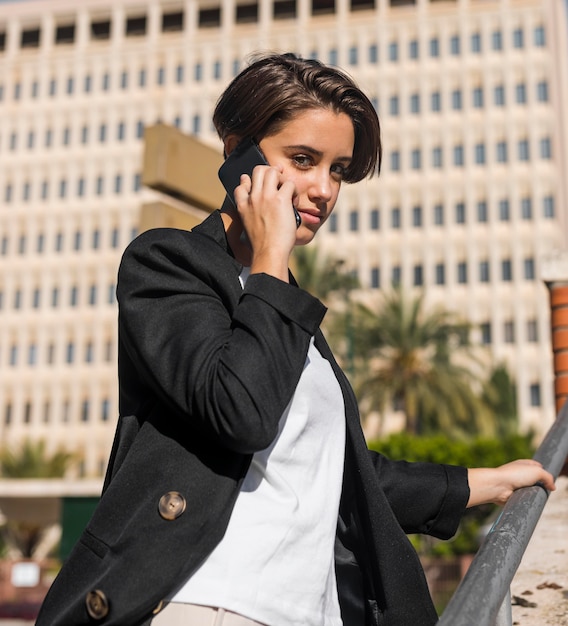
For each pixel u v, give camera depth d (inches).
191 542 44.8
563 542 97.7
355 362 1583.4
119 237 2439.7
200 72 2482.8
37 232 2482.8
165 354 46.7
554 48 2379.4
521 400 2169.0
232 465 46.8
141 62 2517.2
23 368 2412.6
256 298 47.1
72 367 2388.0
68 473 2314.2
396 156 2349.9
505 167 2309.3
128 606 43.2
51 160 2513.5
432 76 2384.4
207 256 50.0
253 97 53.7
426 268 2271.2
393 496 60.4
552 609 79.7
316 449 50.9
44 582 1423.5
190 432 47.2
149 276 48.8
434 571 1188.5
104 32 2691.9
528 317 2218.3
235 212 54.8
